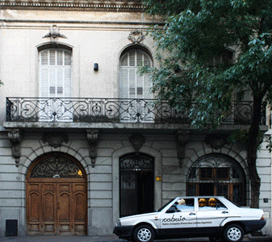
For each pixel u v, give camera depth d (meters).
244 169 14.04
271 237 12.37
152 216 10.24
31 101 13.55
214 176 14.15
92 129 13.04
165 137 13.96
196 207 10.38
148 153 13.84
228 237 10.15
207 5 10.19
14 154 13.34
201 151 13.96
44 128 13.01
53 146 13.61
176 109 12.84
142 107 14.16
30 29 14.02
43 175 13.84
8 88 13.68
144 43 14.31
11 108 13.30
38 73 14.20
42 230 13.52
